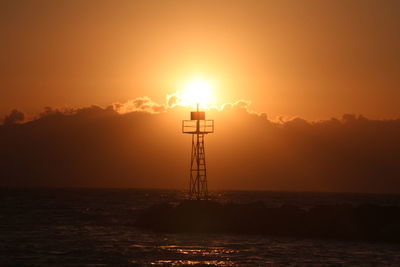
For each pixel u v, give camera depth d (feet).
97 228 522.88
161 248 370.53
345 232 456.45
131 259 321.11
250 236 458.91
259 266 299.58
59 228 513.86
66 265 300.81
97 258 324.19
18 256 330.13
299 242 416.46
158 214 557.33
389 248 381.19
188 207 545.03
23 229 497.87
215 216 530.27
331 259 325.42
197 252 351.05
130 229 517.55
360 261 318.45
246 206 551.59
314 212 511.40
